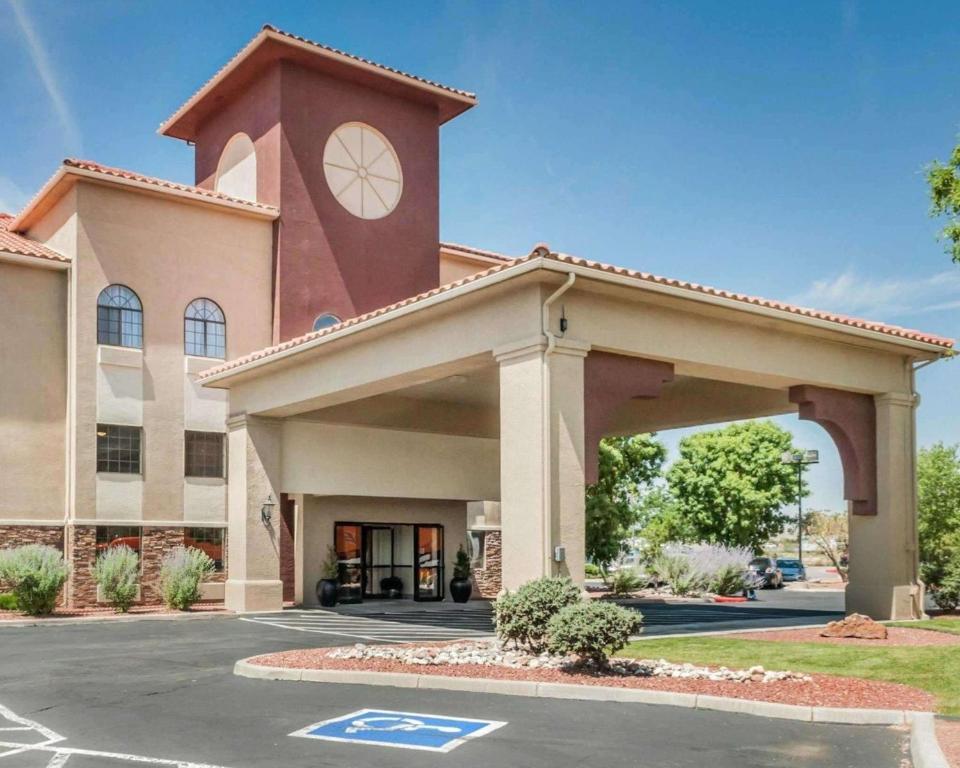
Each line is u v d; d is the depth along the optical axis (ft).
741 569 108.99
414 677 39.27
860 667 40.63
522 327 51.47
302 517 88.69
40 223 92.68
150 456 86.84
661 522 187.83
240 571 77.77
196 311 91.04
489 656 43.19
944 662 41.09
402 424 83.92
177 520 87.66
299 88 98.02
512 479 51.03
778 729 30.76
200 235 92.02
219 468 90.79
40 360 84.43
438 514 98.37
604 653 40.57
